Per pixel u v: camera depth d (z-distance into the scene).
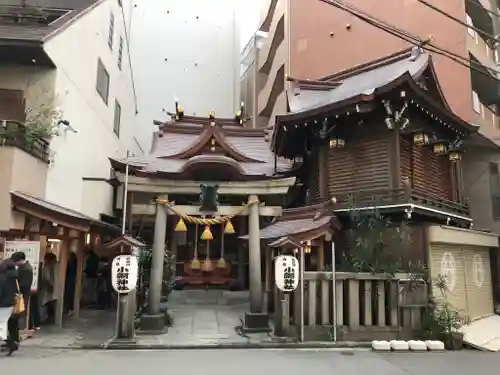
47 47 12.21
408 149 13.12
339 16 21.25
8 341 8.26
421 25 18.16
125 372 7.13
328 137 13.59
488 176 17.41
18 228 10.09
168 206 12.11
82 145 15.86
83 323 12.11
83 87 15.83
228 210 12.41
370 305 10.33
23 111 12.68
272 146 15.39
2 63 12.70
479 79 18.75
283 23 24.52
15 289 8.12
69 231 11.94
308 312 10.17
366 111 12.00
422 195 12.58
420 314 10.44
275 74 24.56
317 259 11.85
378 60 15.67
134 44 30.38
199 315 13.09
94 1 17.70
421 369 7.68
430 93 13.90
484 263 13.72
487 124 18.16
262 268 15.73
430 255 11.02
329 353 9.04
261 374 7.13
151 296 11.30
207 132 17.06
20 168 10.63
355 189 13.08
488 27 19.81
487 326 11.82
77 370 7.21
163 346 9.46
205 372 7.21
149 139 29.02
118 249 11.55
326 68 21.08
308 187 15.68
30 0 16.94
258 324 11.10
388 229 11.17
